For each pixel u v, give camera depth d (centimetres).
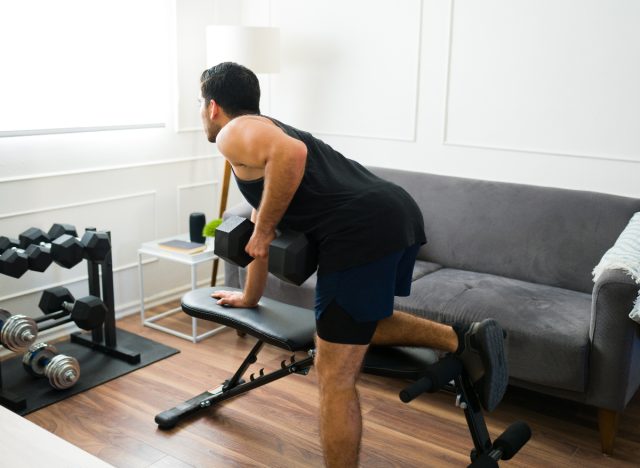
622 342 251
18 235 334
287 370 250
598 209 316
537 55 346
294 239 211
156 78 389
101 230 372
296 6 412
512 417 286
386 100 393
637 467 254
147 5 378
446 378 203
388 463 251
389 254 208
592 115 337
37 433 185
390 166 401
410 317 228
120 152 375
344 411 212
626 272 251
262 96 438
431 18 370
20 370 314
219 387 295
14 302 338
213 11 415
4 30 319
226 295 265
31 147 333
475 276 328
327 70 409
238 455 254
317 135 422
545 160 354
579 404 297
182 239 385
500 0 350
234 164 217
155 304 406
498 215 337
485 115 365
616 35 325
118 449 256
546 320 273
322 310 211
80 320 300
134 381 309
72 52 346
